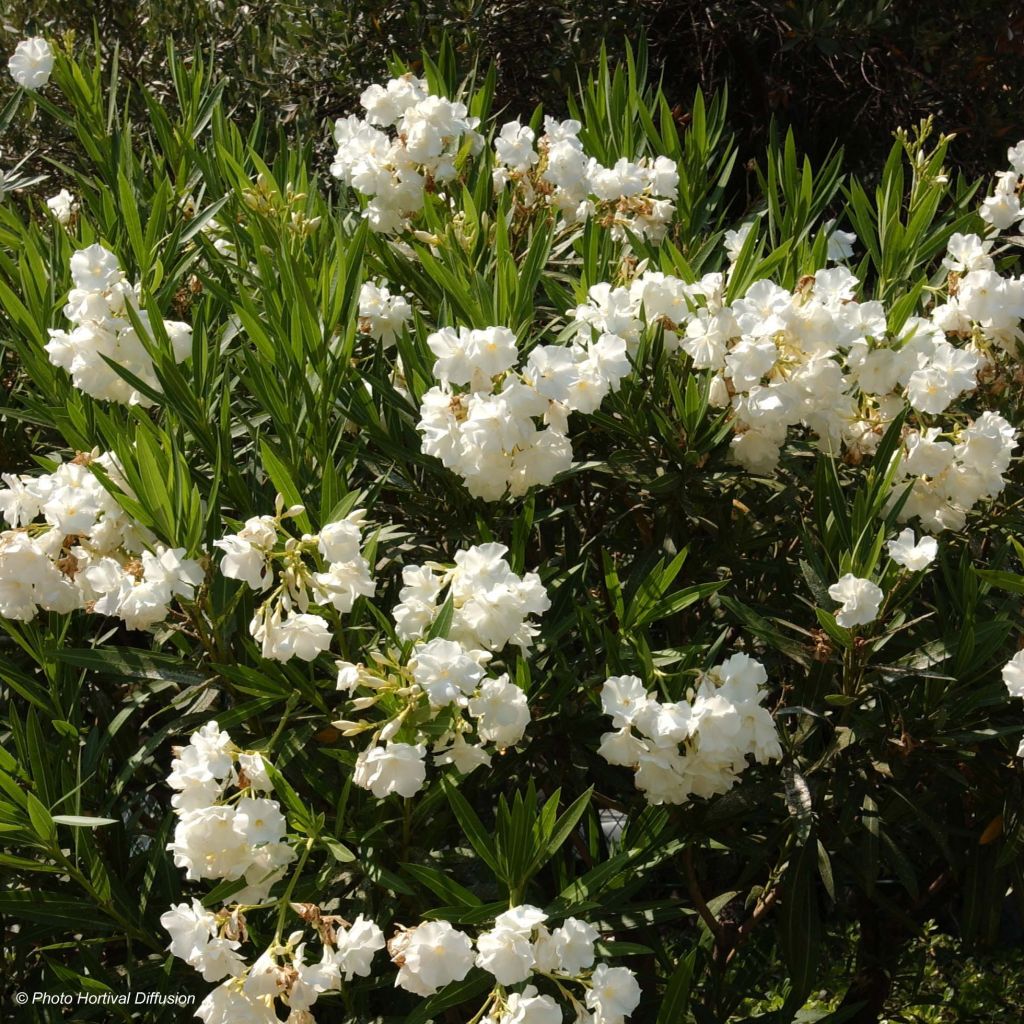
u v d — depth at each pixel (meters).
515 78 3.07
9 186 1.69
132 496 1.12
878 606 1.14
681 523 1.38
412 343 1.33
